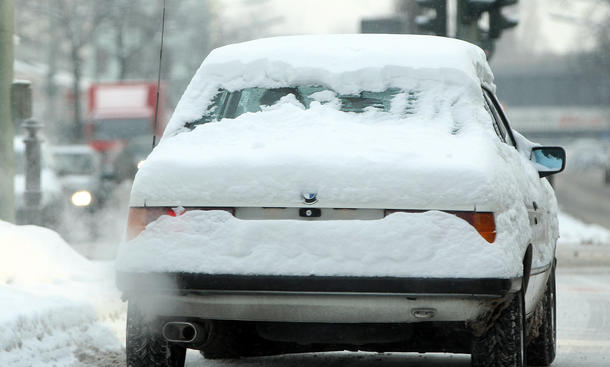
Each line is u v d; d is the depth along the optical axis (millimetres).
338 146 14891
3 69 36438
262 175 14453
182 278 14359
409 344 16672
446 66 16656
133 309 15188
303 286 14102
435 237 14055
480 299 14023
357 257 14062
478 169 14367
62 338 19797
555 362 20656
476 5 49281
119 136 128000
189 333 15070
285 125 15672
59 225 48125
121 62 163000
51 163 50906
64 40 163000
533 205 17234
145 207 14789
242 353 17453
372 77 16578
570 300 32531
